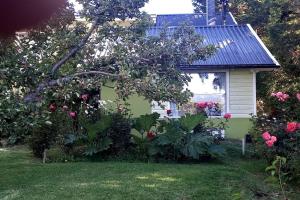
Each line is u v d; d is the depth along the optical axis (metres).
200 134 9.98
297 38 15.76
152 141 10.19
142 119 10.41
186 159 9.86
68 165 9.03
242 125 13.11
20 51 6.60
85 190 6.67
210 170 8.29
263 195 6.64
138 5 8.55
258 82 18.59
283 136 8.04
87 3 8.29
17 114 6.61
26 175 7.91
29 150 11.31
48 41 7.22
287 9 16.48
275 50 17.25
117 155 10.23
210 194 6.57
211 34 15.66
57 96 7.51
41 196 6.34
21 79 6.80
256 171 8.65
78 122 10.61
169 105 12.63
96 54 8.44
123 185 7.01
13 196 6.35
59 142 10.35
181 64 9.17
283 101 9.22
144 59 8.43
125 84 7.91
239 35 15.33
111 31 8.63
